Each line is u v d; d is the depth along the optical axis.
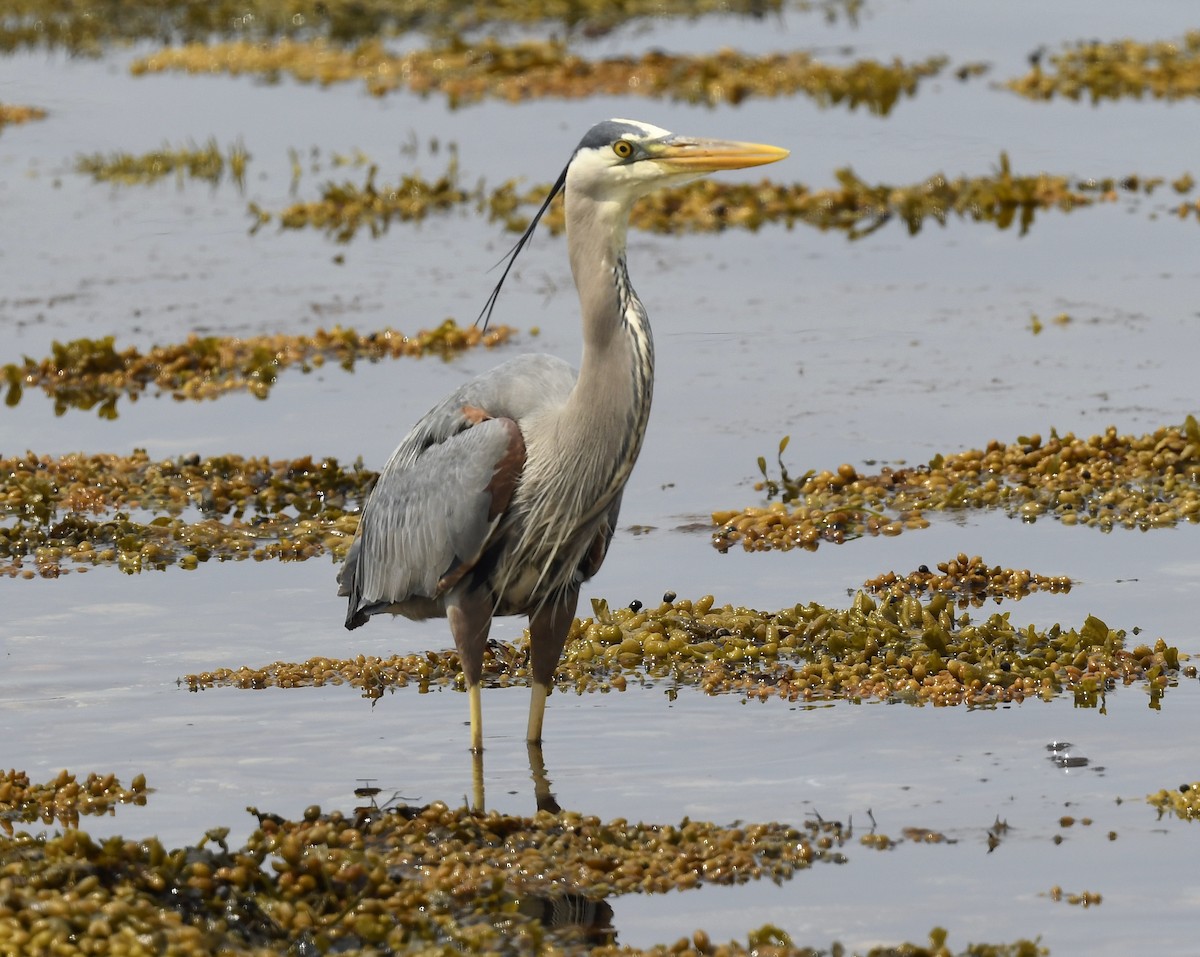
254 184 29.05
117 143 31.86
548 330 20.92
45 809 9.88
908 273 23.09
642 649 12.10
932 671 11.48
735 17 41.41
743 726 10.91
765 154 9.87
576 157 10.03
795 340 20.34
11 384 19.72
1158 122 30.61
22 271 24.33
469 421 10.53
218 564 14.50
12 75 37.91
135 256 25.09
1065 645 11.69
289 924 8.27
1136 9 40.09
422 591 10.81
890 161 28.66
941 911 8.39
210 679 11.93
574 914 8.50
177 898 8.41
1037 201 26.11
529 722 10.80
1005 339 19.94
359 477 16.09
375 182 28.52
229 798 10.04
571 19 40.72
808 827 9.41
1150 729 10.55
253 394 19.17
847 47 37.47
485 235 25.88
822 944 8.10
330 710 11.41
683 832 9.23
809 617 12.35
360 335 20.91
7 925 7.88
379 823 9.41
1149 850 8.95
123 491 16.08
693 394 18.55
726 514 14.86
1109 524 14.36
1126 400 17.53
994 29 38.75
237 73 37.91
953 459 15.86
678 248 25.03
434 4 42.56
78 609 13.43
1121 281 22.03
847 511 14.74
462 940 8.15
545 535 10.34
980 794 9.73
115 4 44.50
